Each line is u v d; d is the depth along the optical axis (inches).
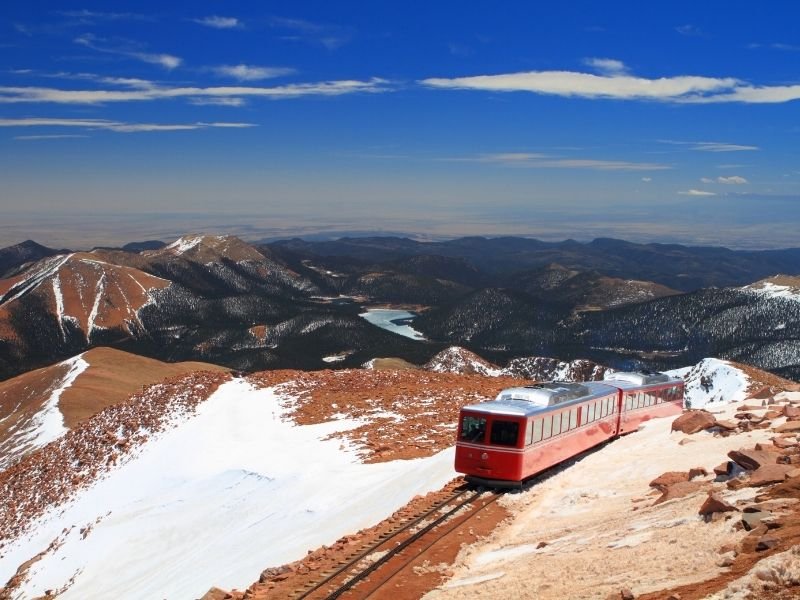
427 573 818.2
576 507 992.2
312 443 2057.1
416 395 2437.3
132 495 2222.0
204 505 1919.3
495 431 1139.9
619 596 565.0
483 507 1064.8
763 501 701.3
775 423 1091.3
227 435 2390.5
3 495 2910.9
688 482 871.1
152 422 2751.0
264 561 1274.6
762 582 498.3
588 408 1305.4
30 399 6230.3
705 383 5142.7
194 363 7495.1
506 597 658.2
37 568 2064.5
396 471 1571.1
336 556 919.7
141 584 1592.0
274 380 2928.2
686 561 613.6
